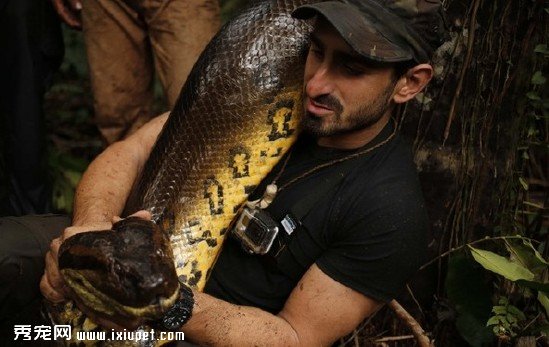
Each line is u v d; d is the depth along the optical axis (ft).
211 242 4.30
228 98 4.48
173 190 4.34
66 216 4.56
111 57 6.15
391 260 3.81
